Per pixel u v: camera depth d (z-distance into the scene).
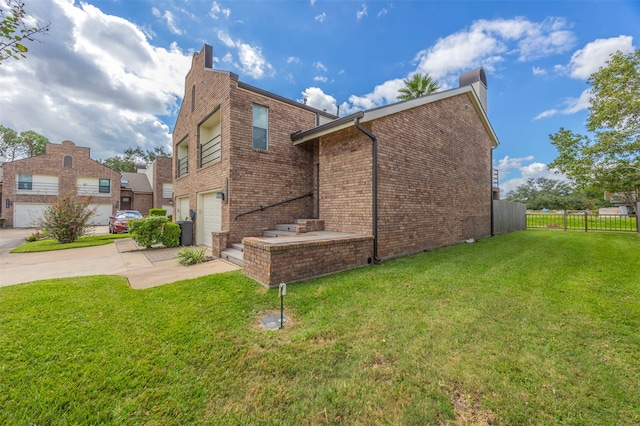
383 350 2.48
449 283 4.45
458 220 9.38
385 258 6.40
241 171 7.62
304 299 3.75
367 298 3.79
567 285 4.31
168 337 2.70
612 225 15.15
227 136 7.60
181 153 13.00
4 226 19.86
